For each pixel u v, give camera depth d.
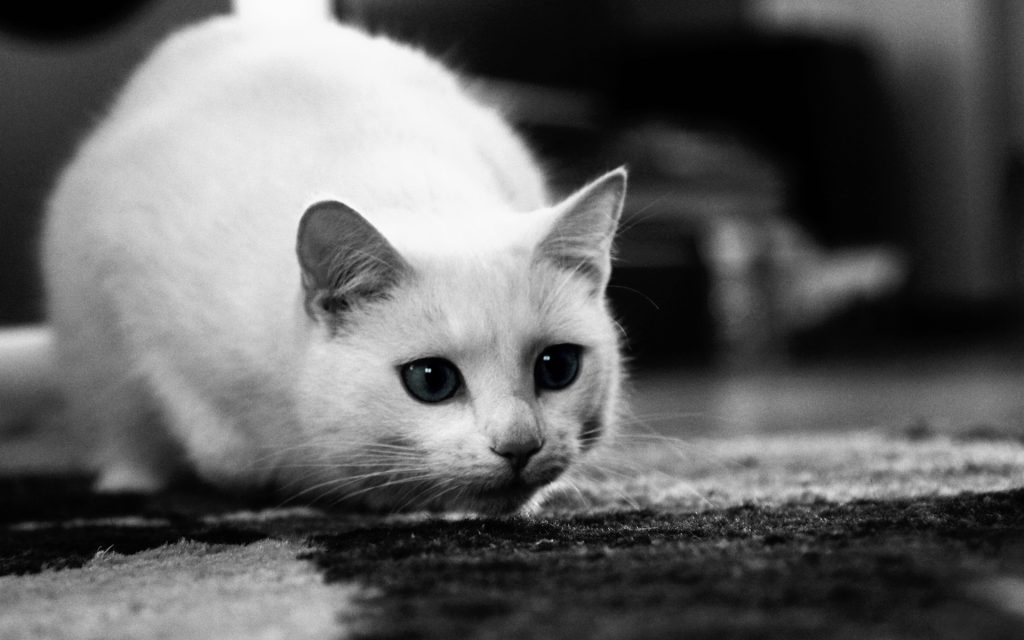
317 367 0.64
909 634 0.46
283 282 0.66
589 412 0.65
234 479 0.70
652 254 1.46
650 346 1.46
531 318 0.63
